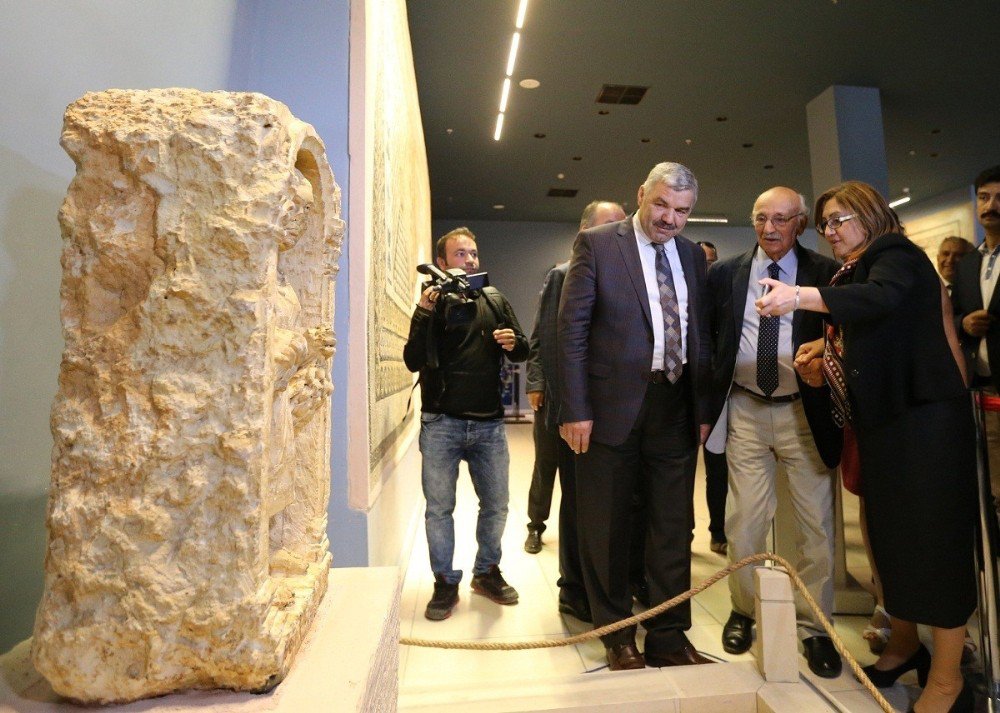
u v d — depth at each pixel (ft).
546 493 10.36
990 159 27.78
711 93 19.94
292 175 2.58
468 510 13.56
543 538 11.38
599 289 6.42
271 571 3.16
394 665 3.64
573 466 7.84
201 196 2.44
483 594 8.41
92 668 2.30
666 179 6.09
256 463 2.37
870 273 5.53
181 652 2.34
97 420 2.39
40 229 3.18
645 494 6.67
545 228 39.83
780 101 20.57
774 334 6.68
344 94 6.35
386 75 8.63
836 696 5.85
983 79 19.20
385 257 8.42
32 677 2.61
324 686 2.52
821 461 6.55
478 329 7.97
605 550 6.36
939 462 5.26
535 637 7.22
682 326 6.53
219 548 2.35
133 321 2.42
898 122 23.00
